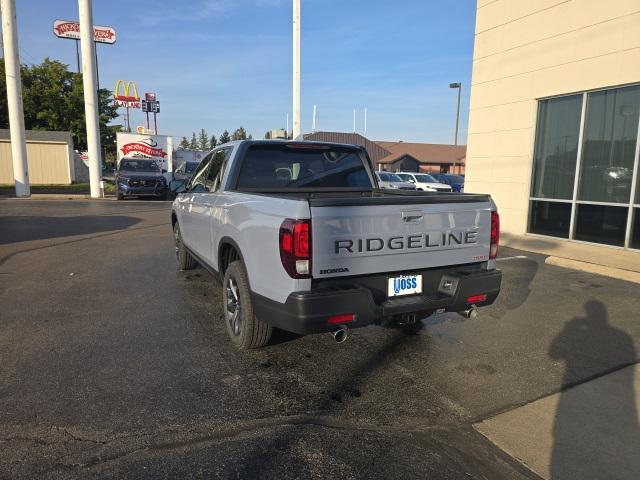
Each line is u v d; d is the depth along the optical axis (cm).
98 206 1902
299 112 1645
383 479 263
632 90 874
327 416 327
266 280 358
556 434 310
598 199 948
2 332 468
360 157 564
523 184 1097
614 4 881
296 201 329
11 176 2877
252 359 415
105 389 354
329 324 335
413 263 371
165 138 2848
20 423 306
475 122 1212
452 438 304
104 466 266
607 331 497
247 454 281
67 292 616
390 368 405
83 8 2223
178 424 311
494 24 1134
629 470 274
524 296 623
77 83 4022
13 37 2162
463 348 451
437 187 2306
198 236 571
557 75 998
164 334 469
